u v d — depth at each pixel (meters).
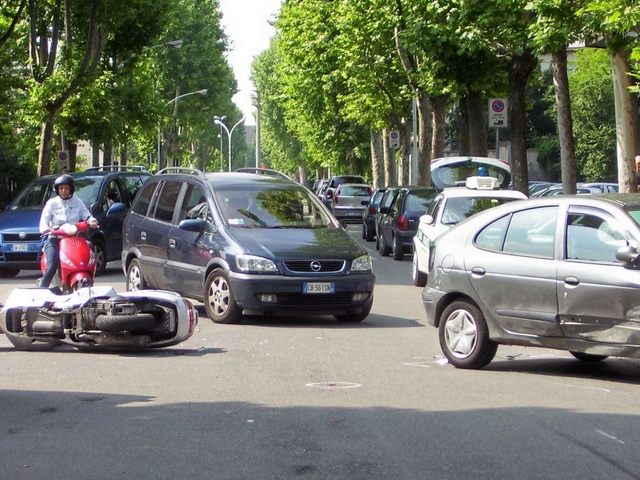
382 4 38.38
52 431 7.50
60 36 41.22
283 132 106.25
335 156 72.06
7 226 21.61
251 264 13.62
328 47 52.62
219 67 90.56
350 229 46.84
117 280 20.70
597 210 9.62
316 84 56.72
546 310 9.70
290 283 13.56
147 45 45.38
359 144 69.06
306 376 9.90
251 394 8.93
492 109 27.08
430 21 26.22
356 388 9.24
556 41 19.92
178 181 16.05
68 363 10.66
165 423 7.74
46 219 12.84
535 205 10.18
